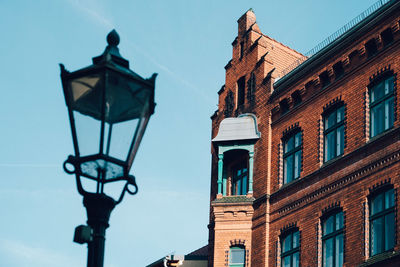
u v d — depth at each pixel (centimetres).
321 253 2328
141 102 754
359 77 2336
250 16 3141
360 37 2350
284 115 2706
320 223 2366
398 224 1998
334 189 2330
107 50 791
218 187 2827
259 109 2859
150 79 760
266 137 2770
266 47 2994
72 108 742
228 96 3091
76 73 737
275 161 2702
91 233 737
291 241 2517
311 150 2506
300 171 2555
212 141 2864
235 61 3114
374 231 2112
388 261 1994
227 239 2734
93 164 736
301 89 2625
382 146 2148
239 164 2920
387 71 2203
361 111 2286
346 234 2212
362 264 2092
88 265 734
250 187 2770
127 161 737
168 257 3384
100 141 725
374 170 2159
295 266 2455
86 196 746
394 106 2148
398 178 2048
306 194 2470
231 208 2767
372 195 2164
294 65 3098
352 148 2286
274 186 2669
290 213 2536
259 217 2689
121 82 741
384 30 2239
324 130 2486
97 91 734
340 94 2416
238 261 2709
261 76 2897
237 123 2883
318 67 2555
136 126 747
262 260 2595
